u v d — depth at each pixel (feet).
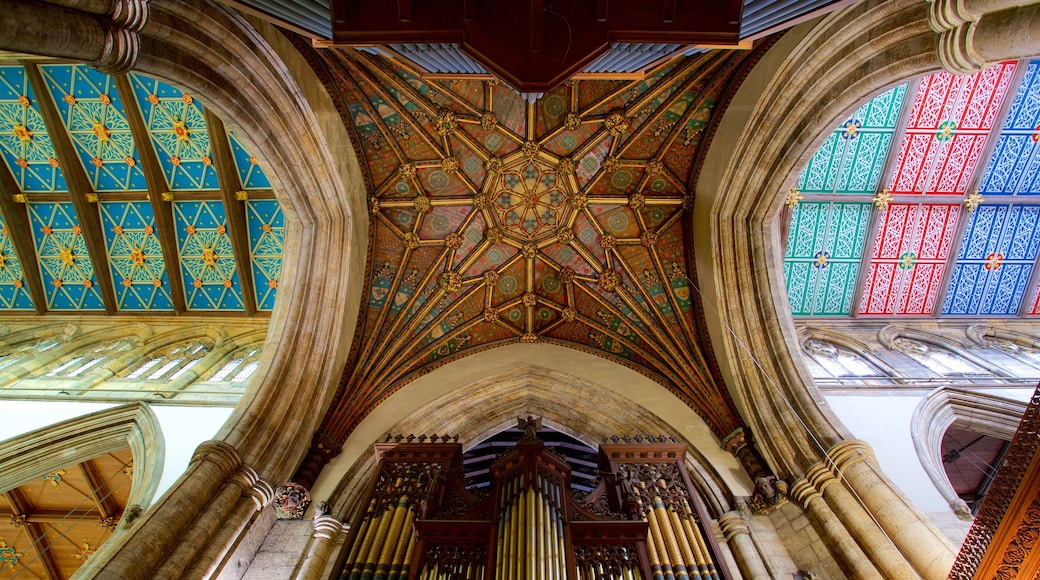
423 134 40.73
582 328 46.55
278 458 29.40
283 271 37.35
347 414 36.60
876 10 25.76
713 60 37.68
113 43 19.27
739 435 33.50
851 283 49.49
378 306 42.55
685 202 43.21
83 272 48.96
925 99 42.93
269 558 27.14
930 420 37.04
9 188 46.06
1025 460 17.26
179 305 49.42
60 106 42.78
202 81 26.76
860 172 45.57
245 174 45.09
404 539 24.98
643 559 22.99
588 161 42.96
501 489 26.16
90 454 35.70
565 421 39.55
